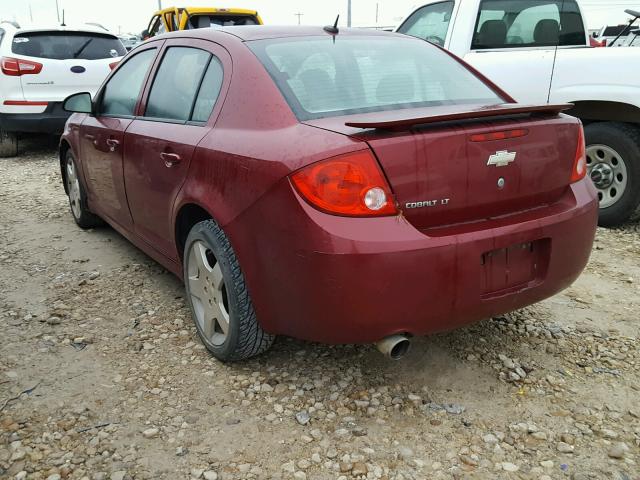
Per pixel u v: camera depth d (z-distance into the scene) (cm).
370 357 305
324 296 230
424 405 267
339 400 271
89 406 267
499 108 252
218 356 299
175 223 319
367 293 225
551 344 319
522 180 257
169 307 367
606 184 513
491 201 250
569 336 328
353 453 237
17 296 385
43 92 858
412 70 310
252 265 256
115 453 238
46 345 321
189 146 297
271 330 264
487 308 250
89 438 246
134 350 316
